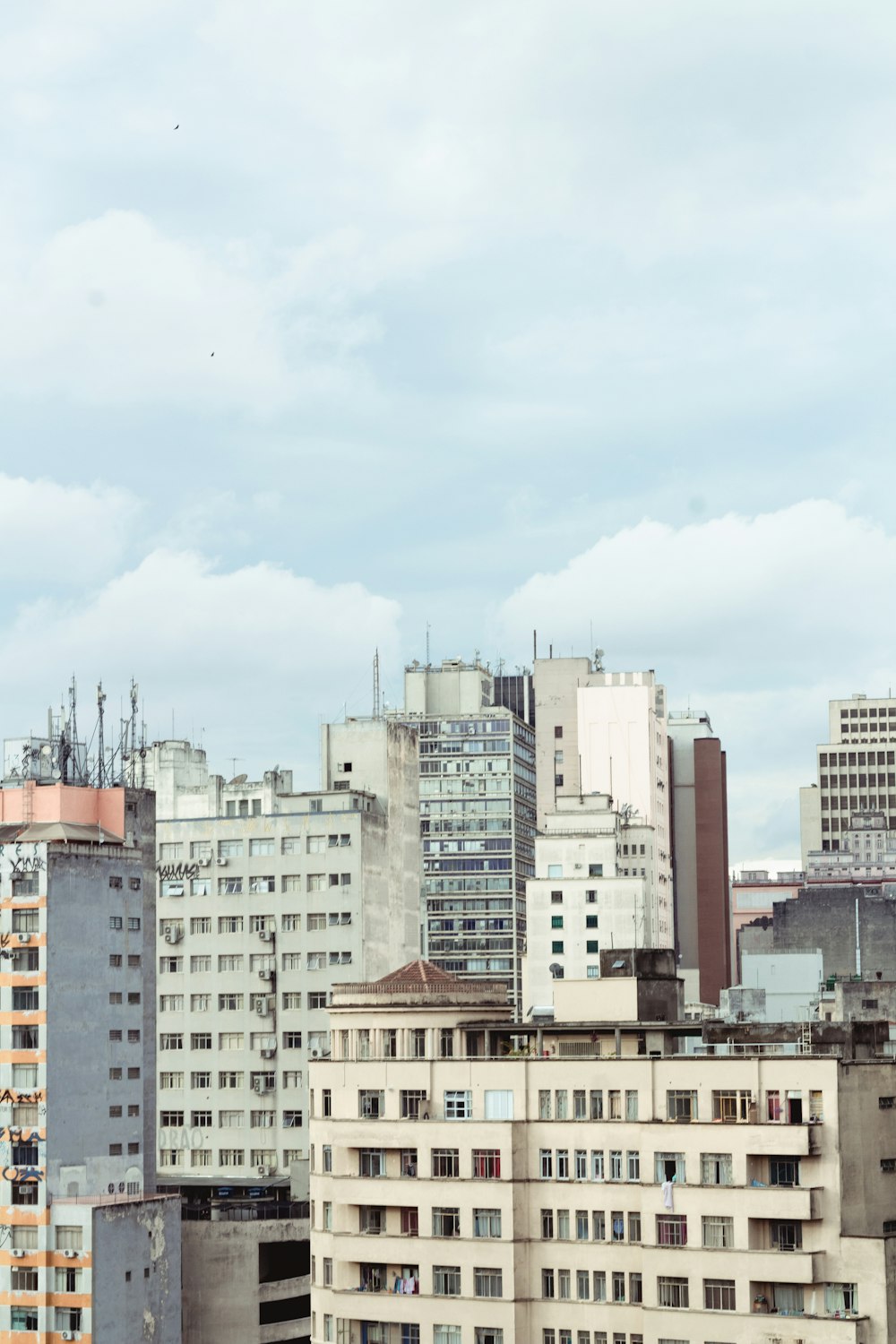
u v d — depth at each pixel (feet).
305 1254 568.41
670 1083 408.46
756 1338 383.86
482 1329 418.10
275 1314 554.87
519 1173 422.00
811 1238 386.93
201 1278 547.90
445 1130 430.20
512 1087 428.15
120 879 537.24
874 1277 379.76
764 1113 396.78
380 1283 436.76
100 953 527.81
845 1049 418.72
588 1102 418.72
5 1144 509.76
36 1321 499.10
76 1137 514.27
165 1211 521.65
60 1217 501.56
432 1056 445.37
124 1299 504.43
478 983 463.42
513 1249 417.28
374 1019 453.99
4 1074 512.63
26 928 515.91
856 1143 394.73
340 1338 435.12
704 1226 394.73
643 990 444.96
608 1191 411.54
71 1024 516.32
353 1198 438.81
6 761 557.33
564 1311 412.77
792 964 643.04
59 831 524.11
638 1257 405.80
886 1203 402.11
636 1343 403.95
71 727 563.07
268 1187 638.53
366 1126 440.86
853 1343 373.81
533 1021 474.08
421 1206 430.20
